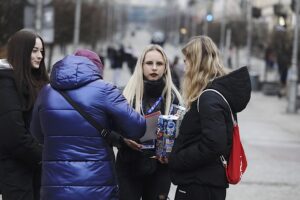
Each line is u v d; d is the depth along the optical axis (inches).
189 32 4547.2
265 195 414.0
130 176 249.4
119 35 5969.5
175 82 574.9
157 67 254.1
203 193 214.5
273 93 1525.6
